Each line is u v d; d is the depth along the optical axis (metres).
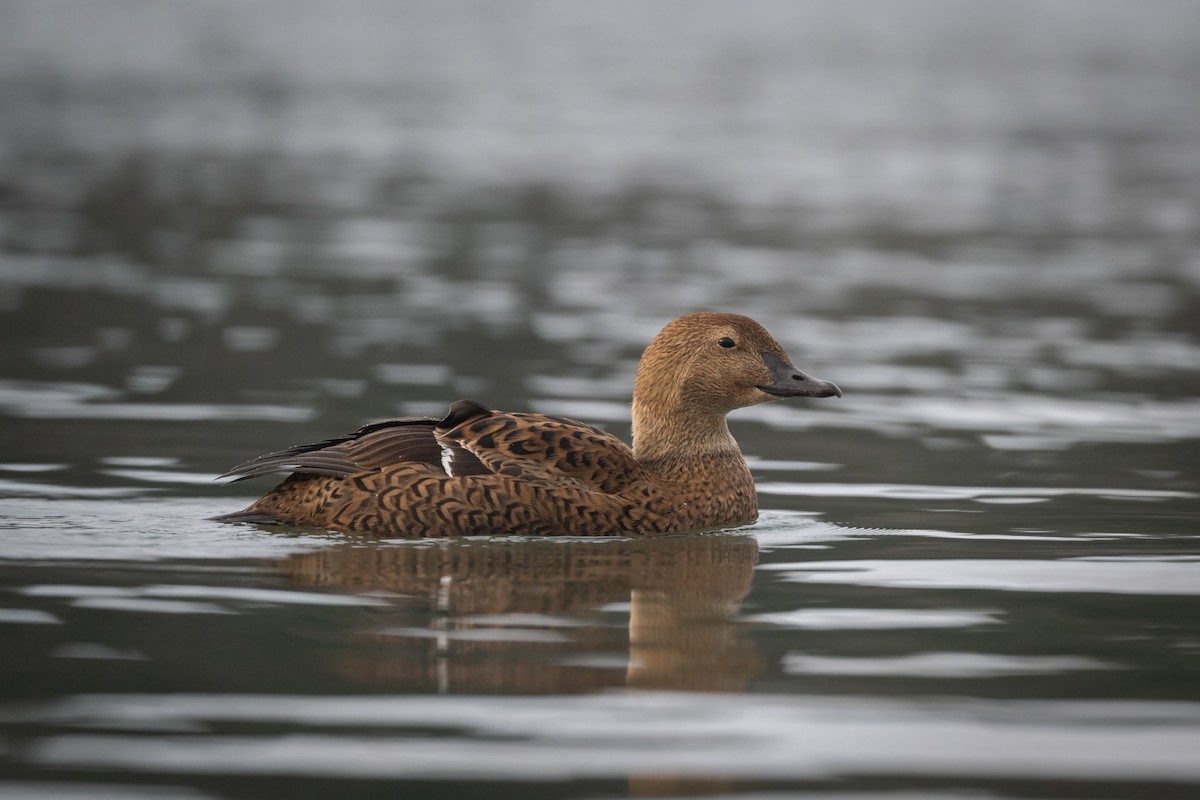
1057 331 21.31
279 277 24.91
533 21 83.44
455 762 6.97
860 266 26.91
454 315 21.86
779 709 7.68
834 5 93.62
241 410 15.77
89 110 50.03
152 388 16.80
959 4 94.88
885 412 16.64
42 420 15.12
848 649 8.65
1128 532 11.56
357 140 44.81
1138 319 22.17
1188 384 17.91
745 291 24.30
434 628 8.92
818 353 19.83
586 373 18.12
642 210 33.50
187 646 8.49
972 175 39.53
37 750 7.05
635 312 22.28
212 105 52.03
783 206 34.34
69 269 25.23
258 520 11.34
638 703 7.74
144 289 23.55
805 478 13.77
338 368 18.16
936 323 21.91
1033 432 15.57
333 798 6.57
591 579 10.12
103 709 7.54
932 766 6.99
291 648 8.49
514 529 11.20
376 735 7.27
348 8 87.31
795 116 51.66
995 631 9.01
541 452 11.52
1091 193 36.59
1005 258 27.84
